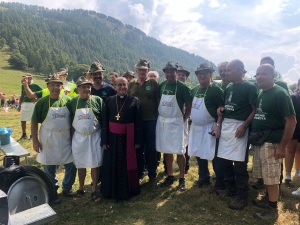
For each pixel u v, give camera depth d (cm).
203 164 493
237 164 409
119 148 438
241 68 401
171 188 492
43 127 426
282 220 381
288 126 352
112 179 439
